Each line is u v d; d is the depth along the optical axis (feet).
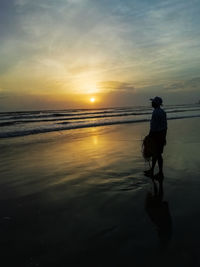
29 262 6.58
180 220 8.97
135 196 11.71
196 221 8.86
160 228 8.40
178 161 18.79
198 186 12.92
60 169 17.54
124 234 8.06
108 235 8.01
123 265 6.36
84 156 22.22
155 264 6.36
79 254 6.94
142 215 9.55
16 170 17.48
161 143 14.76
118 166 17.99
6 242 7.66
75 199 11.57
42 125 65.82
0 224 8.98
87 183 14.06
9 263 6.54
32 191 12.87
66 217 9.55
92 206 10.64
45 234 8.18
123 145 28.32
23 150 26.00
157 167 17.30
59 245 7.45
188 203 10.63
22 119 104.42
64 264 6.47
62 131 47.62
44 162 20.04
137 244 7.39
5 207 10.70
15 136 39.60
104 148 26.40
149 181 14.01
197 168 16.69
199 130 41.88
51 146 28.55
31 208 10.56
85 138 35.73
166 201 10.94
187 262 6.40
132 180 14.35
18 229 8.56
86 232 8.26
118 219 9.25
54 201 11.36
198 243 7.33
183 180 14.03
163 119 14.61
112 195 11.97
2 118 116.16
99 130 48.03
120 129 49.21
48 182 14.47
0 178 15.38
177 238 7.67
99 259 6.67
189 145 25.96
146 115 119.96
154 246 7.24
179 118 78.95
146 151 15.25
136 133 41.47
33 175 16.07
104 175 15.66
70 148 26.91
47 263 6.53
